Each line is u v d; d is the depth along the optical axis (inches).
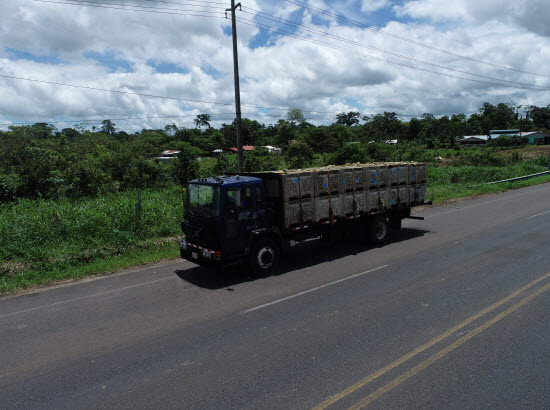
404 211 454.9
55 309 267.1
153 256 394.9
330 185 370.3
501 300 244.8
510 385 155.8
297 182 345.7
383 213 427.5
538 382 157.3
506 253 355.6
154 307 262.7
